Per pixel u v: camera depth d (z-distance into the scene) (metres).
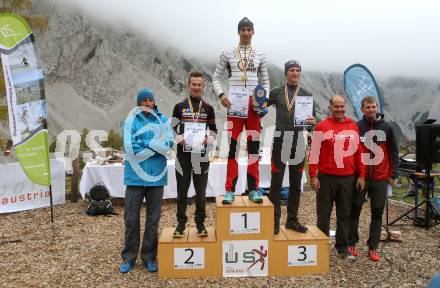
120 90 112.31
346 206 4.55
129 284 3.98
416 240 5.57
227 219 4.15
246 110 4.21
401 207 7.93
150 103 4.22
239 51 4.30
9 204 7.20
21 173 7.32
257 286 3.94
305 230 4.43
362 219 6.84
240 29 4.29
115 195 7.58
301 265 4.24
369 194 4.70
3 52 5.71
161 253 4.14
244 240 4.18
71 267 4.44
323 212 4.61
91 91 108.62
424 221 6.39
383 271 4.32
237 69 4.27
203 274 4.19
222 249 4.17
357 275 4.20
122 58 122.38
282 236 4.31
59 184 7.89
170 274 4.15
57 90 101.25
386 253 4.94
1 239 5.58
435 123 6.29
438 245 5.31
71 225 6.32
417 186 6.76
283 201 7.89
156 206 4.31
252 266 4.20
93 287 3.90
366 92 7.02
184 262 4.16
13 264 4.54
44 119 5.98
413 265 4.51
